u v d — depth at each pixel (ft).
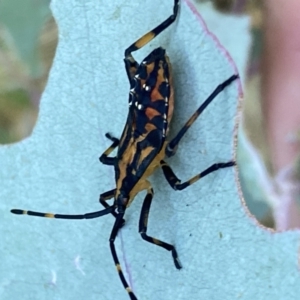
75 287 0.31
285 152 0.25
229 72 0.25
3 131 0.31
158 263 0.29
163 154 0.26
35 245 0.32
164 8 0.27
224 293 0.27
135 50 0.26
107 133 0.29
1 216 0.32
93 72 0.29
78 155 0.30
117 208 0.27
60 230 0.31
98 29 0.28
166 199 0.28
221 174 0.26
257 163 0.25
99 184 0.30
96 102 0.29
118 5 0.28
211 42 0.26
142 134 0.25
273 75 0.24
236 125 0.25
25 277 0.32
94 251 0.30
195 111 0.26
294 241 0.25
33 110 0.30
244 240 0.26
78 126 0.30
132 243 0.29
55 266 0.31
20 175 0.31
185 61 0.26
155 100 0.25
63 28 0.29
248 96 0.25
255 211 0.26
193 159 0.27
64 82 0.29
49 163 0.31
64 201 0.31
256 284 0.26
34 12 0.29
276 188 0.25
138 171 0.26
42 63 0.30
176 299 0.28
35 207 0.31
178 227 0.28
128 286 0.28
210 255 0.27
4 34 0.30
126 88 0.28
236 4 0.25
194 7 0.26
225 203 0.27
